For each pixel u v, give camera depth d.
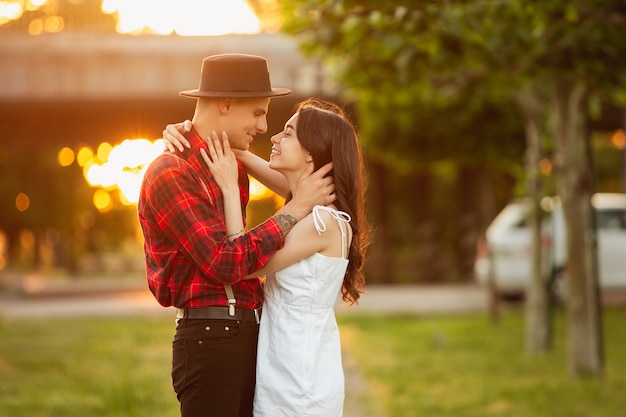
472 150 21.20
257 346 3.95
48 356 11.92
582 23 7.54
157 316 18.00
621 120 22.03
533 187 12.30
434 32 6.65
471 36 6.60
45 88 19.31
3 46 19.30
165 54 19.27
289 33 7.19
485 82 9.52
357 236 4.05
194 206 3.77
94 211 42.94
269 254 3.81
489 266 15.46
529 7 6.57
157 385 9.41
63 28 19.44
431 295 22.36
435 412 8.12
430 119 20.95
